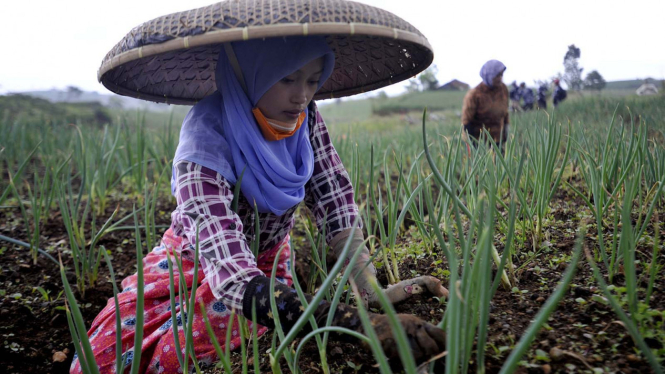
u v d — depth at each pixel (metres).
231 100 1.49
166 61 1.66
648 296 1.26
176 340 1.25
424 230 2.01
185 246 1.68
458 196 1.86
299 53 1.38
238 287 1.31
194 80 1.81
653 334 1.18
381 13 1.24
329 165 1.76
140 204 3.42
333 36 1.64
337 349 1.42
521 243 1.89
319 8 1.15
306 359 1.42
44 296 2.13
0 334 1.90
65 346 1.88
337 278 1.82
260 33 1.13
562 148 3.47
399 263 2.00
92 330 1.69
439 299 1.53
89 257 2.22
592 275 1.56
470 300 0.99
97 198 3.55
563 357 1.16
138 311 1.11
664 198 2.07
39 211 2.41
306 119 1.69
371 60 1.73
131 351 1.59
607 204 1.92
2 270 2.38
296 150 1.64
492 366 1.17
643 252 1.65
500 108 4.41
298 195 1.64
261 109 1.49
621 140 2.04
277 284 1.28
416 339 1.05
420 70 1.64
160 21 1.25
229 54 1.46
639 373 1.07
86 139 4.34
